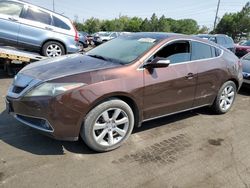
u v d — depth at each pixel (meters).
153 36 4.35
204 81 4.56
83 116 3.23
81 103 3.16
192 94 4.43
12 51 7.19
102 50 4.45
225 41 13.96
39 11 7.85
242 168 3.39
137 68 3.66
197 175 3.19
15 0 7.47
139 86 3.62
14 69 7.52
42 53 8.08
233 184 3.06
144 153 3.60
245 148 3.94
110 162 3.33
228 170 3.33
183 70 4.18
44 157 3.34
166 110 4.12
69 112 3.14
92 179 2.98
